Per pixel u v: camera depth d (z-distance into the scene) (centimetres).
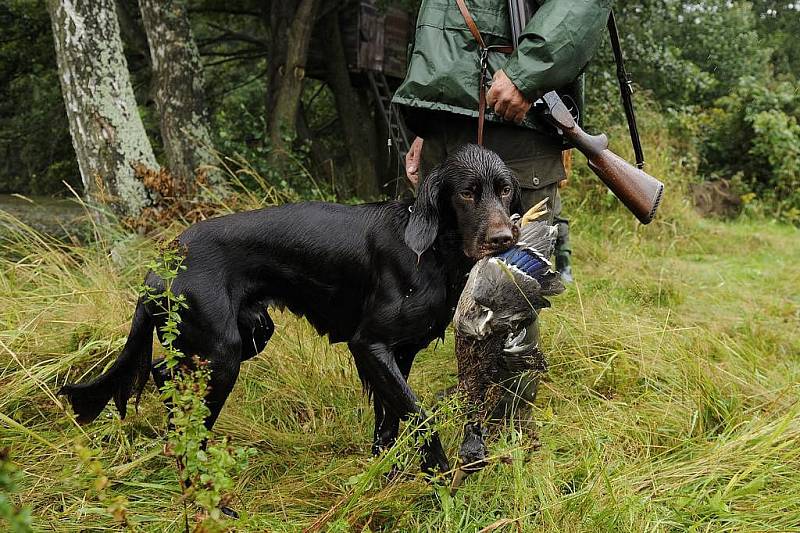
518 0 250
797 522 229
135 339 244
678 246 780
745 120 1224
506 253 220
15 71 1103
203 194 507
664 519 232
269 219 241
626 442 281
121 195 511
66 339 337
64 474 218
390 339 238
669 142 1055
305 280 243
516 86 235
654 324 407
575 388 331
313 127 1346
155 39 717
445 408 218
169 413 243
